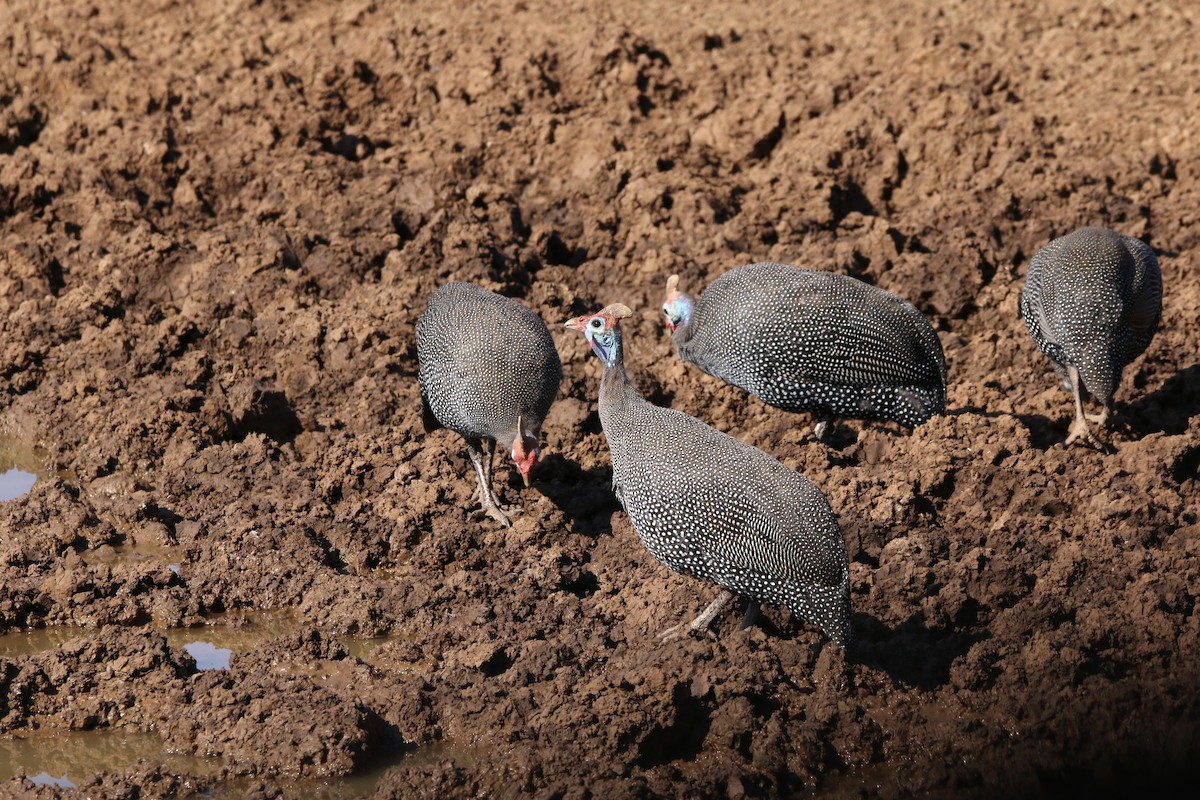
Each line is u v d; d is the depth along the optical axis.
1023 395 14.84
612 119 20.44
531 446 12.13
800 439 13.93
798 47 23.16
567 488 13.48
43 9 23.88
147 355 15.23
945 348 15.94
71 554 12.16
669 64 22.34
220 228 17.59
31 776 9.79
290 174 18.27
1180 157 19.84
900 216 18.66
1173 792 9.86
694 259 17.22
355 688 10.55
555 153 19.25
